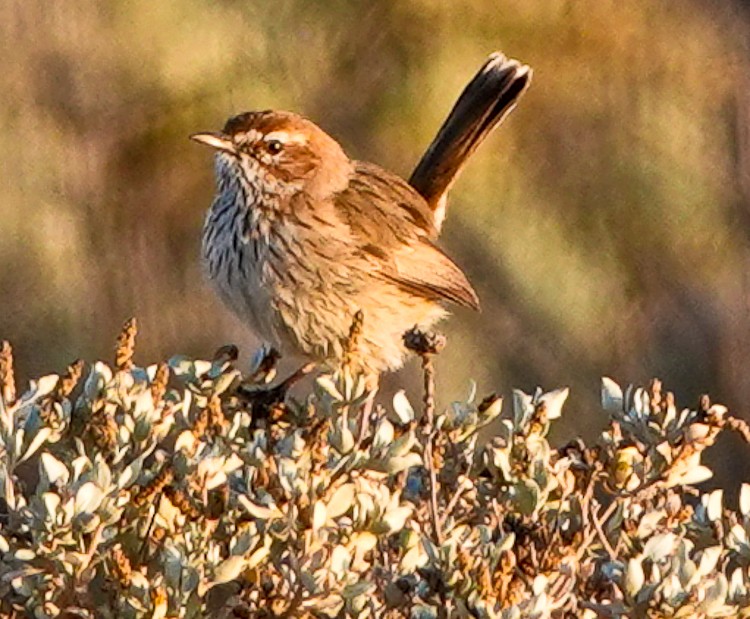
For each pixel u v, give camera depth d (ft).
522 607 22.67
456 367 50.75
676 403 54.49
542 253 50.47
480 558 23.73
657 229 51.65
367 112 48.65
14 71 49.21
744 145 52.06
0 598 23.65
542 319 51.03
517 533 24.81
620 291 51.80
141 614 22.50
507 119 50.52
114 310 50.16
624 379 52.54
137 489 23.85
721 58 51.88
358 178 34.99
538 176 50.62
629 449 25.55
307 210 33.47
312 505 22.98
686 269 52.44
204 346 50.52
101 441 25.26
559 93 50.29
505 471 25.38
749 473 56.13
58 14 49.16
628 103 50.93
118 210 50.29
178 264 50.80
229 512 24.23
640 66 51.03
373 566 24.17
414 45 48.98
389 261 33.96
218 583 23.25
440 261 35.17
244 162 33.45
